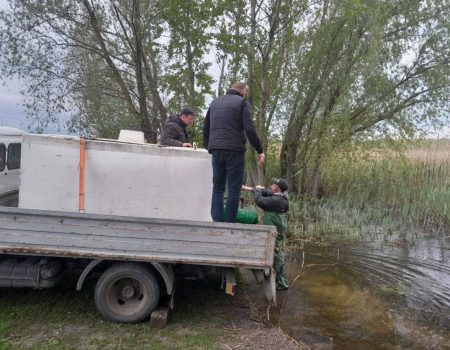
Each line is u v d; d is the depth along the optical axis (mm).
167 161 4770
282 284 6066
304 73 13688
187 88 13281
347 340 4578
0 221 4258
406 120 14602
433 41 14492
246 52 12547
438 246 9039
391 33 14797
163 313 4473
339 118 13648
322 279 6590
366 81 13711
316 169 14945
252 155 13891
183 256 4367
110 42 13109
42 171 4574
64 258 4758
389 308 5535
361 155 14586
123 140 5426
